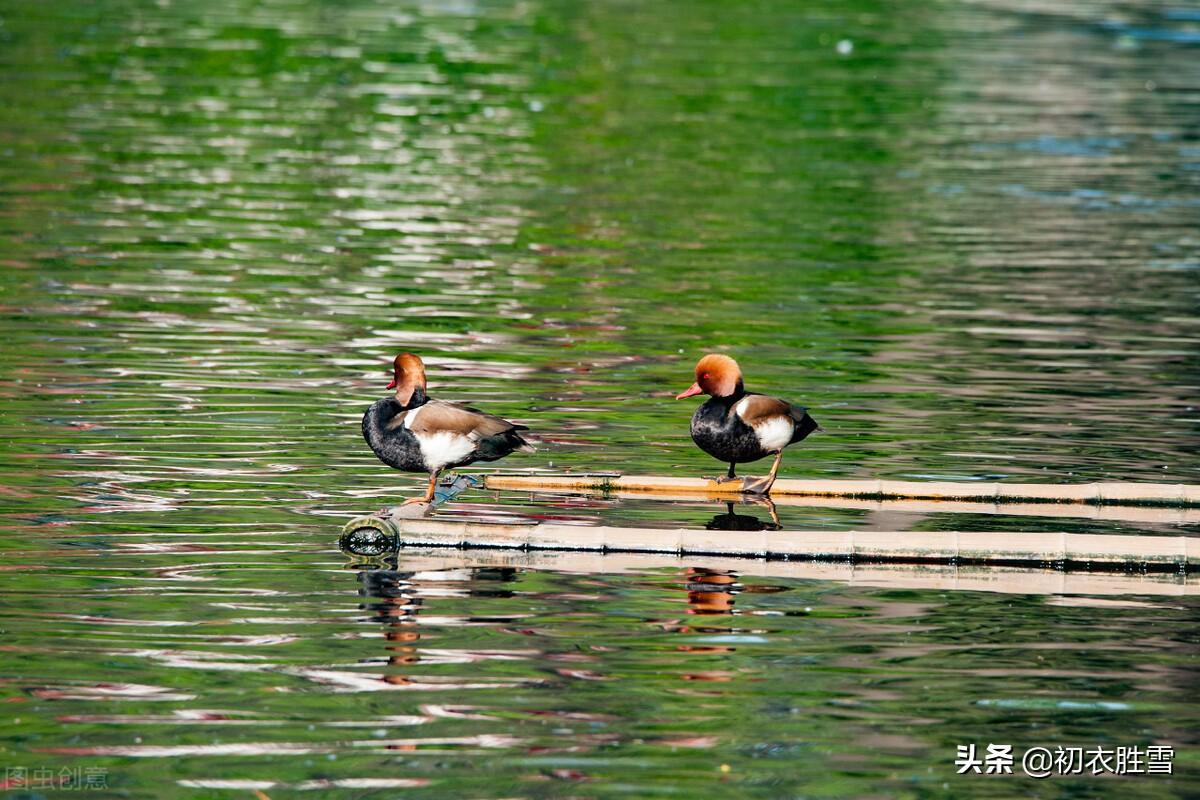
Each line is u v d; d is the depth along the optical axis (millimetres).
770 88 40062
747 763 9281
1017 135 35500
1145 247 25781
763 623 11328
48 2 49750
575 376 18094
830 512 13891
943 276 23625
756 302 21844
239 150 31469
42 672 10242
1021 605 11797
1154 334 20547
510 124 35062
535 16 50438
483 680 10281
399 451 13164
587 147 33000
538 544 12766
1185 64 45750
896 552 12703
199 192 27812
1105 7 56938
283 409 16422
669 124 35562
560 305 21391
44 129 32438
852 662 10680
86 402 16406
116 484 14000
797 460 15258
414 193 28312
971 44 48000
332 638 10883
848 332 20375
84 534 12773
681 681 10328
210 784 8945
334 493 13945
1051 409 17125
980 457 15406
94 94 36406
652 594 11859
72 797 8773
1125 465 15203
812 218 27359
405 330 19844
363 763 9195
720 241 25531
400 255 23984
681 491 14352
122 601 11438
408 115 35594
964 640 11086
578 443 15680
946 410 17031
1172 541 12672
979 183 30625
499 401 16984
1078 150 34062
